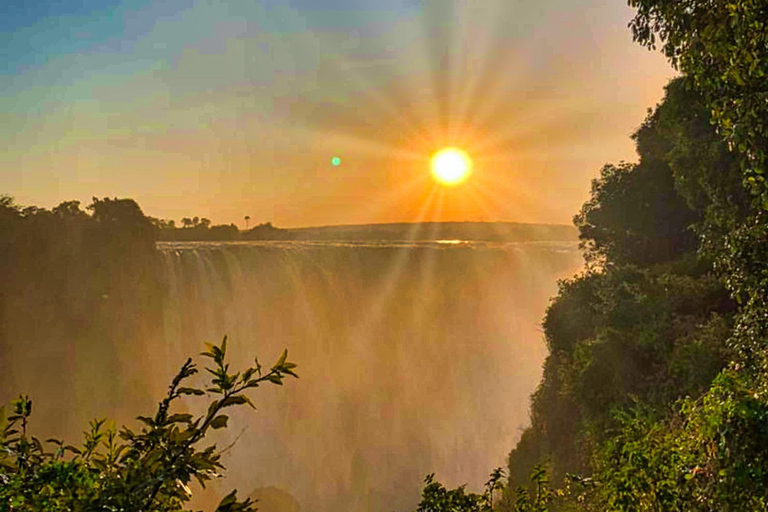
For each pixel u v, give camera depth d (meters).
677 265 20.22
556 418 20.31
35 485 1.81
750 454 4.33
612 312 17.61
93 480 1.86
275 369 1.98
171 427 1.92
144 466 1.87
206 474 1.93
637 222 24.48
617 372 15.27
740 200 10.60
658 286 17.55
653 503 4.84
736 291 7.32
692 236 22.88
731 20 5.52
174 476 1.84
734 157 11.29
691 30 6.11
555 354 23.94
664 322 15.38
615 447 6.00
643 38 6.82
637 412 8.57
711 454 4.63
